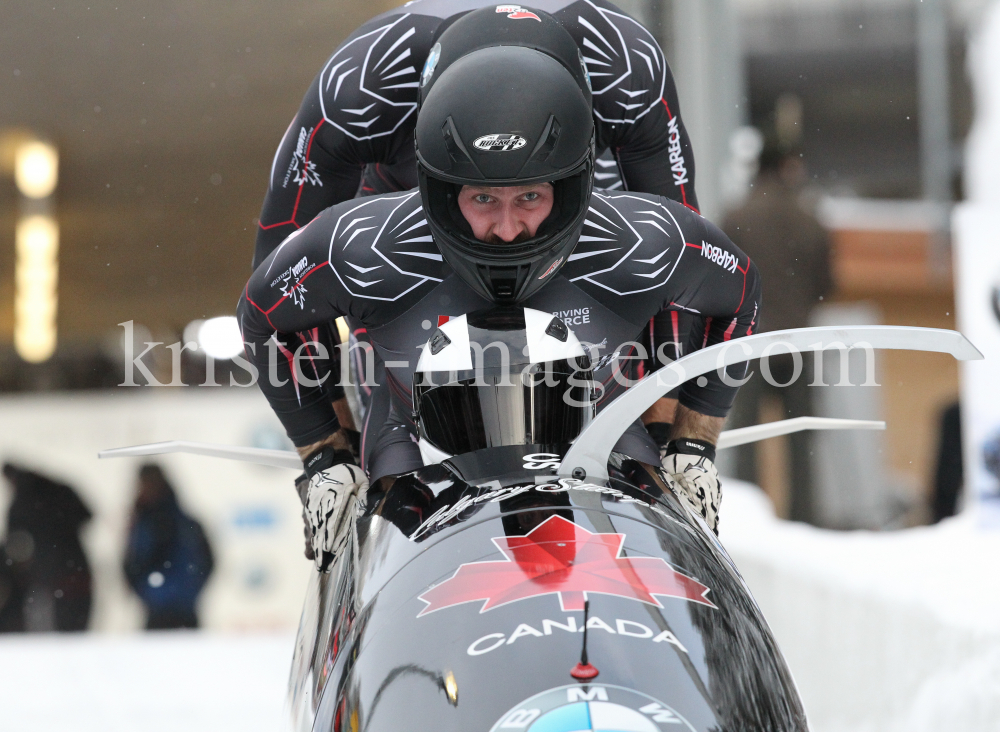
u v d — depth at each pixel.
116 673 20.23
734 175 31.47
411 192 10.20
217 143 48.62
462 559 7.14
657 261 9.84
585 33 12.59
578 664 6.28
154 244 52.75
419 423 8.84
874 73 50.38
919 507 32.12
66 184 51.62
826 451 29.77
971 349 7.57
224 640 22.70
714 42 31.73
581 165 9.05
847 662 16.80
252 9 38.44
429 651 6.56
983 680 13.85
